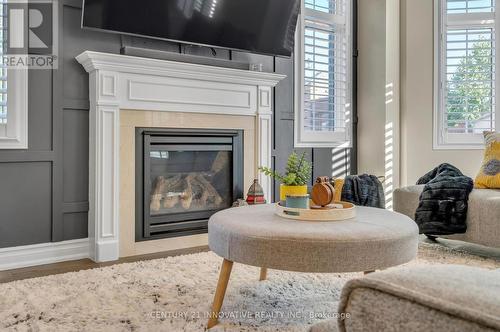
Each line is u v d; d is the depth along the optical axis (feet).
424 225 9.59
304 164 6.59
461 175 10.16
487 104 13.61
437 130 13.66
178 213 10.59
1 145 8.40
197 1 10.39
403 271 1.97
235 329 5.36
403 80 13.89
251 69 11.39
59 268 8.54
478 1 13.67
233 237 5.35
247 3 11.23
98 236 9.11
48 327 5.37
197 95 10.49
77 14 9.29
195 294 6.61
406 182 13.78
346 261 4.93
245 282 7.15
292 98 12.99
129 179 9.61
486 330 1.53
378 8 13.83
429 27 13.70
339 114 14.24
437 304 1.65
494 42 13.51
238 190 11.39
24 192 8.75
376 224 5.55
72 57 9.22
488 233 8.80
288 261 5.00
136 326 5.43
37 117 8.82
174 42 10.52
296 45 13.06
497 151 10.12
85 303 6.22
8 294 6.60
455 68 13.80
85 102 9.35
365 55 14.28
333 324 2.38
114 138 9.23
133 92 9.50
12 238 8.64
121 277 7.47
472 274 1.94
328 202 6.10
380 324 1.80
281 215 6.13
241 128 11.44
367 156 14.24
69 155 9.21
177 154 10.73
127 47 9.51
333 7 14.11
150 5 9.71
